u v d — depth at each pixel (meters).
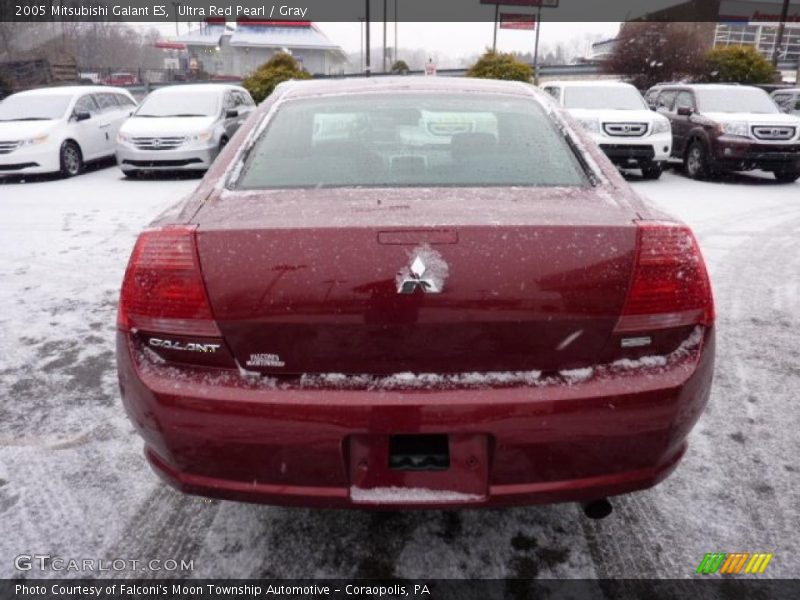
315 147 2.18
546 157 2.11
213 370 1.61
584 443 1.58
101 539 2.11
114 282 4.88
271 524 2.19
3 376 3.30
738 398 3.02
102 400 3.05
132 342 1.67
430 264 1.51
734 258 5.53
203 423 1.58
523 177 2.00
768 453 2.56
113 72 48.69
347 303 1.52
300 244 1.53
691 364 1.61
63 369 3.38
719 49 27.00
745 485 2.36
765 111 11.29
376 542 2.10
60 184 10.19
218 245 1.56
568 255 1.54
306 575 1.96
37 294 4.61
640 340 1.59
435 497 1.62
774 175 11.59
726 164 10.50
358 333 1.54
